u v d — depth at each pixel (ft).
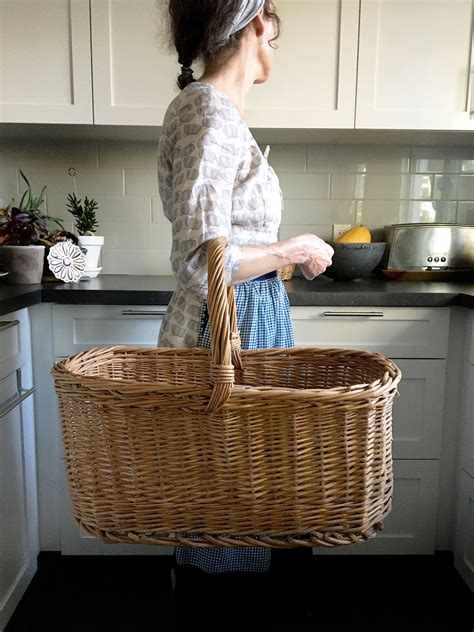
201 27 3.05
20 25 5.01
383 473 2.25
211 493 2.16
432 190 6.35
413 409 4.83
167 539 2.22
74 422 2.26
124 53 5.04
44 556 5.08
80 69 5.05
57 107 5.09
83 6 4.97
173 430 2.13
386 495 2.32
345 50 5.09
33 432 4.73
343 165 6.28
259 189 3.13
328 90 5.15
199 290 2.74
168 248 6.30
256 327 3.38
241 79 3.25
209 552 3.39
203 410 2.07
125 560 5.11
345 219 6.38
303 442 2.10
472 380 4.60
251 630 4.22
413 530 5.02
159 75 5.07
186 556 3.43
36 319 4.63
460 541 4.87
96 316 4.62
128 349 3.13
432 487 4.95
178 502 2.19
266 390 2.06
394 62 5.13
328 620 4.38
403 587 4.81
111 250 6.30
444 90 5.18
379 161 6.29
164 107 5.11
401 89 5.17
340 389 2.09
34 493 4.79
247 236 3.16
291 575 4.29
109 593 4.67
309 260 3.12
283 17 5.04
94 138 6.05
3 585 4.14
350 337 4.72
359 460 2.15
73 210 5.91
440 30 5.10
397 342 4.73
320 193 6.33
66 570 4.96
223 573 3.44
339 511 2.17
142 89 5.09
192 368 3.19
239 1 2.90
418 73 5.15
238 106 3.28
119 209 6.23
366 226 6.39
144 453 2.17
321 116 5.17
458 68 5.15
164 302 4.53
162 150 3.15
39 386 4.71
